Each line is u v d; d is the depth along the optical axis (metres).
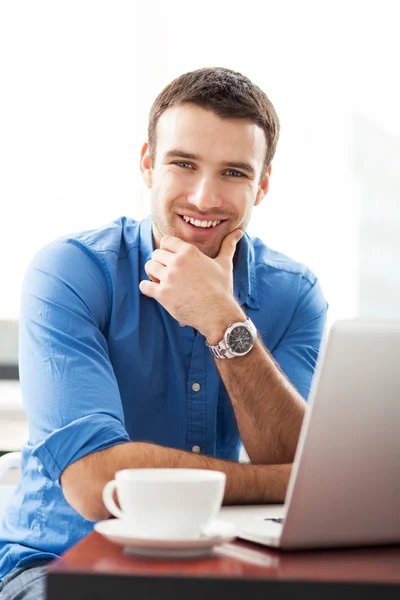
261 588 0.79
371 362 0.96
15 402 2.76
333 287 3.10
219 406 1.95
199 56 3.05
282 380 1.79
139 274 1.94
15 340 3.02
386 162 3.13
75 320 1.76
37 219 3.02
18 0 2.99
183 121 1.87
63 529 1.76
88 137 3.03
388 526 1.03
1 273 3.01
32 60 3.01
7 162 3.01
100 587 0.79
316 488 0.96
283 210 3.08
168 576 0.79
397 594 0.80
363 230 3.16
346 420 0.96
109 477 1.43
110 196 3.03
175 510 0.90
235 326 1.75
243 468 1.43
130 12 3.04
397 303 3.19
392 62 3.10
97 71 3.03
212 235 1.93
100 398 1.62
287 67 3.06
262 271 2.10
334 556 0.98
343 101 3.09
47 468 1.50
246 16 3.05
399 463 1.00
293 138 3.08
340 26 3.07
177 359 1.90
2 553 1.83
